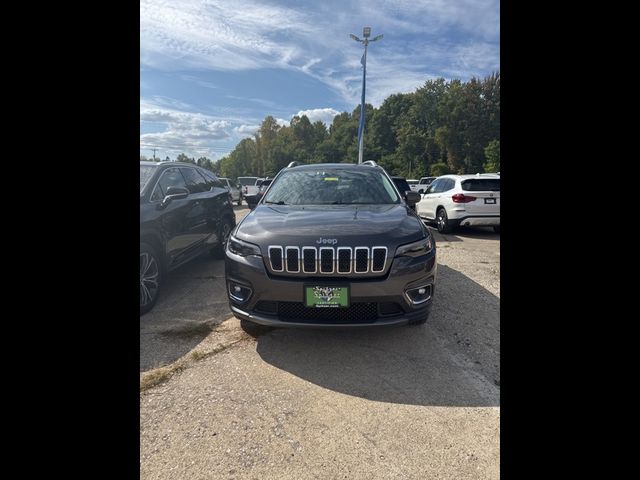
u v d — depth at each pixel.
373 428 1.87
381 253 2.36
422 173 60.12
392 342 2.77
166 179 4.04
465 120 55.00
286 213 2.94
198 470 1.61
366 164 4.26
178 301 3.74
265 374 2.35
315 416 1.96
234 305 2.60
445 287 4.16
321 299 2.33
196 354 2.60
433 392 2.16
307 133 92.56
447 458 1.67
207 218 4.86
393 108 75.31
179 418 1.93
